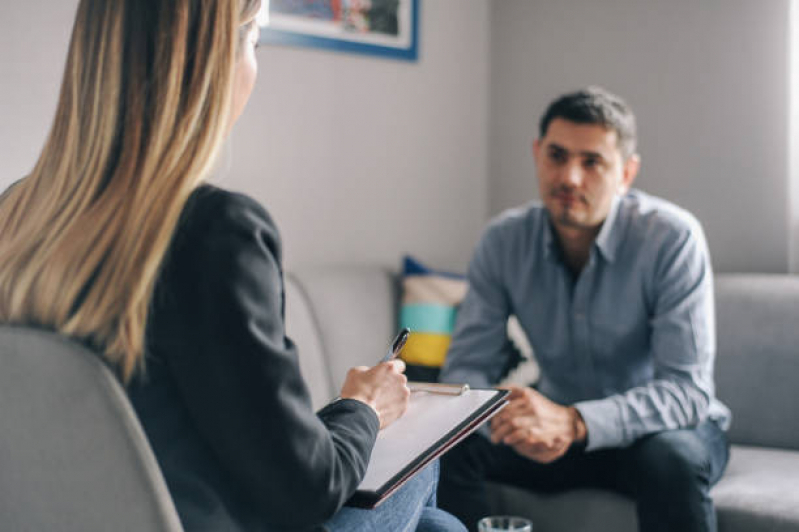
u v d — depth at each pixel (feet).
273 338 2.73
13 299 2.78
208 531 2.77
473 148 10.43
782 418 7.02
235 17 2.93
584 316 6.55
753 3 8.25
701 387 6.05
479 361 6.91
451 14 10.12
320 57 8.89
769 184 8.18
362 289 8.31
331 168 9.02
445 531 3.89
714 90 8.56
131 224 2.72
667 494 5.41
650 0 9.04
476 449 6.23
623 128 6.26
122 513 2.69
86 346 2.65
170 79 2.82
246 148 8.32
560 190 6.24
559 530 6.12
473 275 7.09
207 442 2.73
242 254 2.69
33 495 2.89
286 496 2.72
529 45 10.12
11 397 2.78
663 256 6.26
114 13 2.89
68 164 2.88
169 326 2.68
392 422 3.58
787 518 5.33
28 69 6.14
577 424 5.78
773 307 7.27
